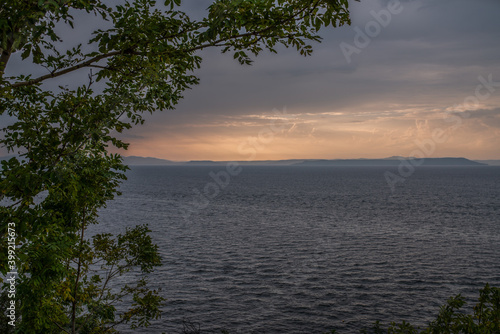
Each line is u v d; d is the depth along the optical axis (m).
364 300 34.97
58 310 8.11
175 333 28.23
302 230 70.81
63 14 4.47
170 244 57.78
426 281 40.19
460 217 87.19
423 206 109.50
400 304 33.97
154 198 133.50
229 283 39.69
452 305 8.25
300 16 4.59
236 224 77.75
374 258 49.59
